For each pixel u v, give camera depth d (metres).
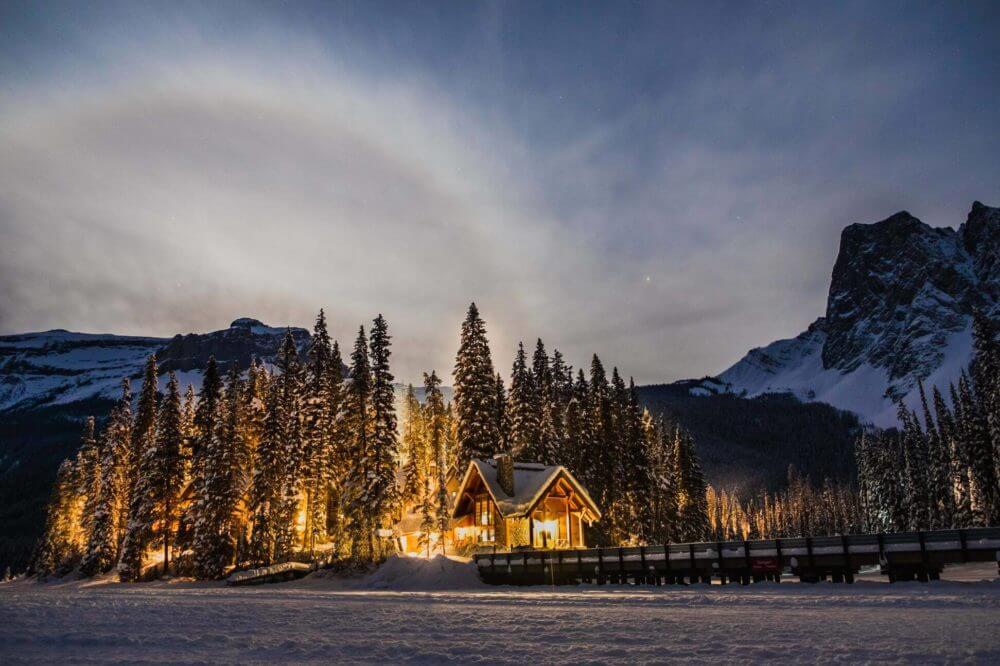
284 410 64.81
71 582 66.75
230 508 60.59
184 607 24.03
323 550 60.66
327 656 13.30
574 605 23.23
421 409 94.44
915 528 100.69
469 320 65.94
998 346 79.31
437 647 14.10
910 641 12.83
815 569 30.20
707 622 16.77
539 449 66.31
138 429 74.31
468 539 58.03
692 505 81.75
